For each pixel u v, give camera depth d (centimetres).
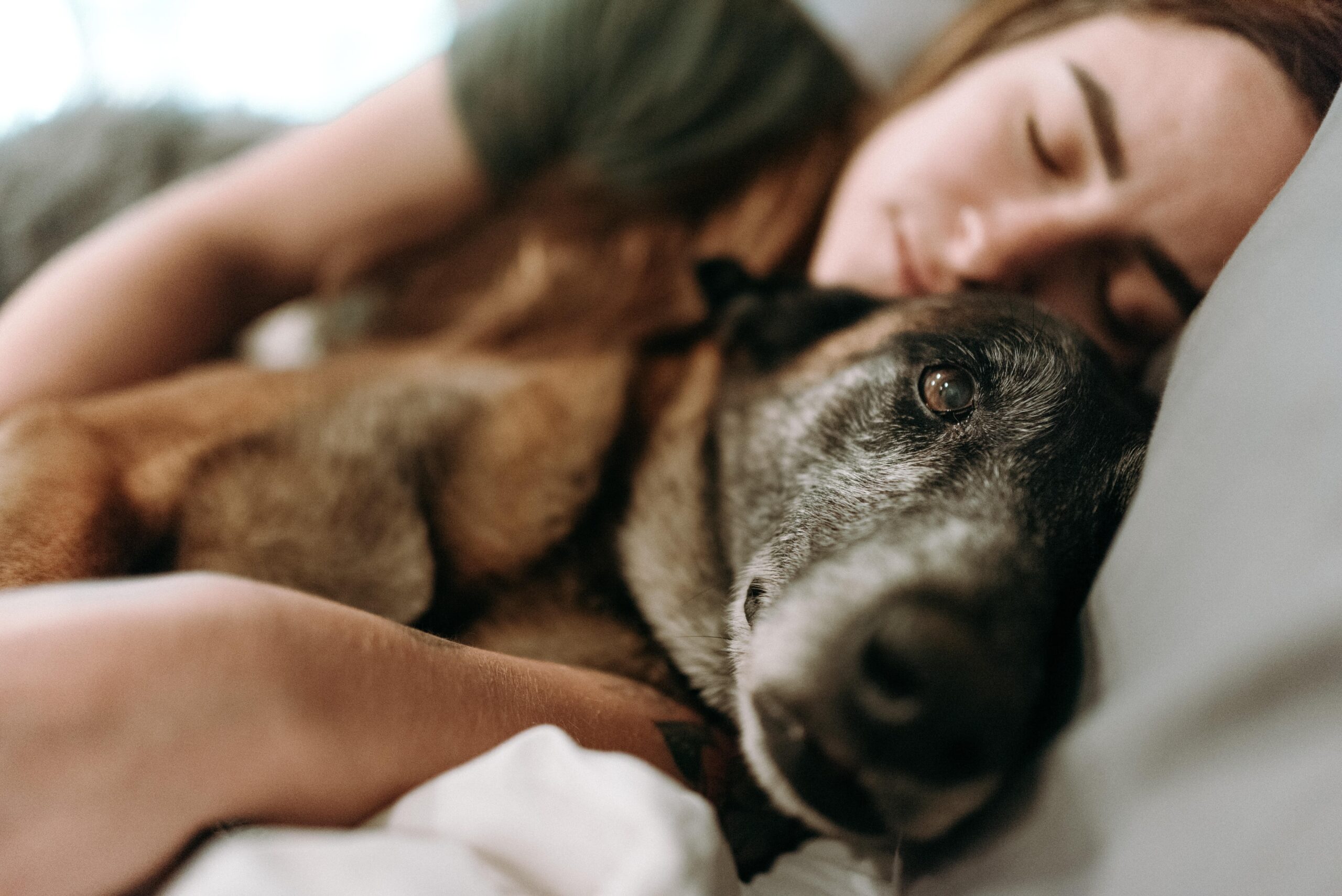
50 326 123
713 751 79
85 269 130
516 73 154
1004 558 72
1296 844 39
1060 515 77
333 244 152
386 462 103
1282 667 44
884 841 68
